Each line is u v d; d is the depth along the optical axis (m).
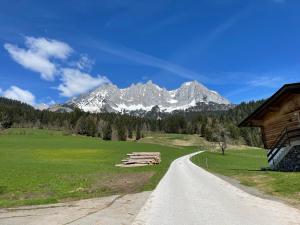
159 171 39.88
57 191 23.09
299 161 27.58
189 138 198.75
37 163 51.50
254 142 181.25
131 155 58.09
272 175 23.89
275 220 10.62
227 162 72.12
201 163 62.62
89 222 11.48
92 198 18.34
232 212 12.17
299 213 11.68
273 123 33.16
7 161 53.94
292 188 17.19
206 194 17.41
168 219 11.41
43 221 12.02
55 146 103.94
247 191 17.98
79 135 193.88
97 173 37.47
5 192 23.14
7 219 12.75
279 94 29.75
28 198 20.81
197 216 11.70
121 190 21.95
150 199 16.58
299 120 28.97
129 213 13.00
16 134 158.00
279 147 30.17
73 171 39.50
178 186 22.14
